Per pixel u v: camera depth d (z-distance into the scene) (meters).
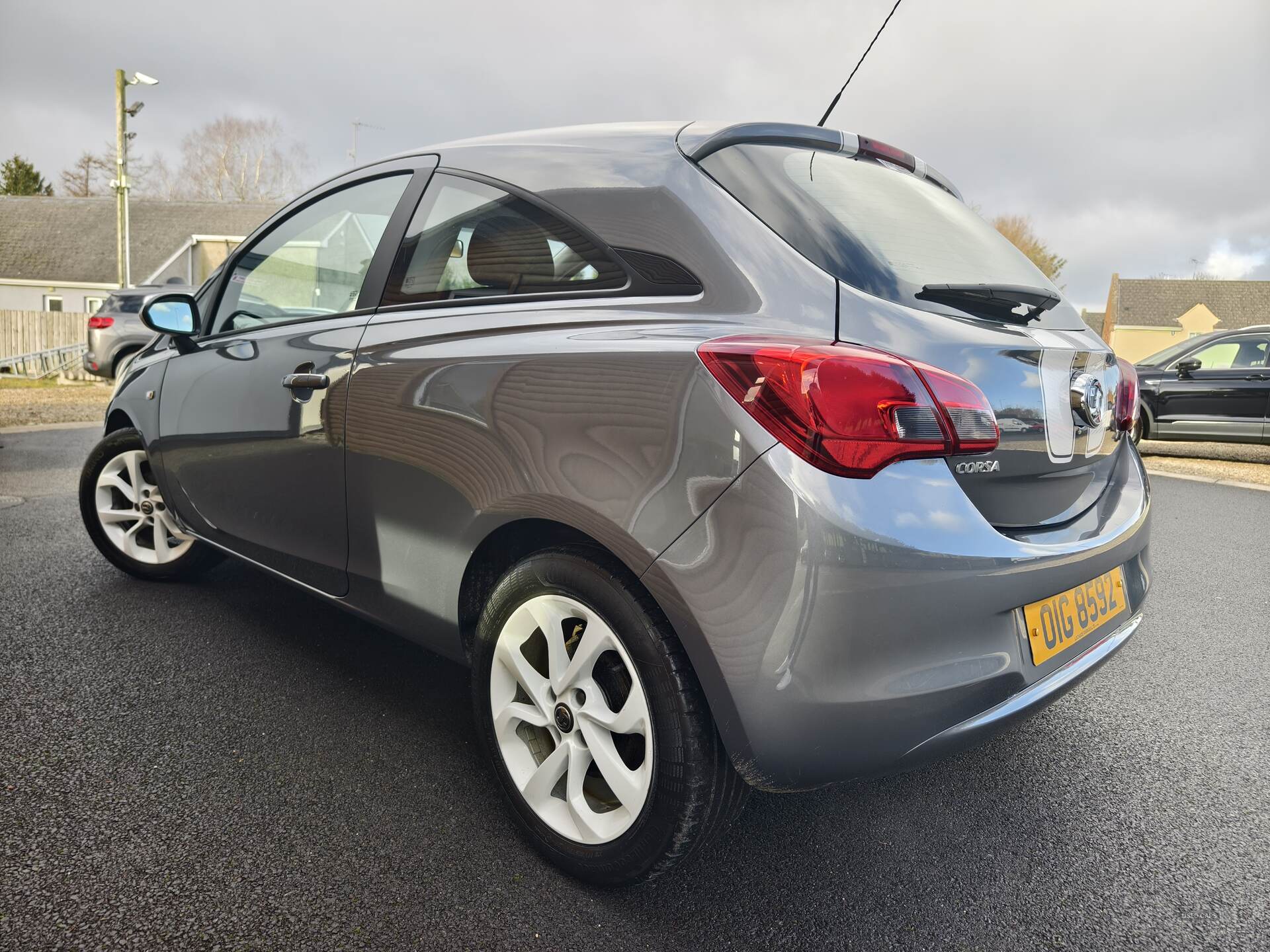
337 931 1.57
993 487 1.62
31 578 3.49
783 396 1.40
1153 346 51.75
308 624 3.10
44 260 36.28
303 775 2.10
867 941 1.62
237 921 1.58
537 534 1.90
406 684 2.64
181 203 38.84
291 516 2.43
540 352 1.74
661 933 1.61
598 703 1.68
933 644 1.47
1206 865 1.90
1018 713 1.60
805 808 2.10
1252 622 3.68
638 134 1.93
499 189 2.03
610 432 1.59
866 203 1.88
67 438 8.19
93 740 2.22
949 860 1.89
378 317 2.20
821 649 1.39
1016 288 1.85
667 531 1.49
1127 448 2.20
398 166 2.37
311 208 2.62
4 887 1.63
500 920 1.62
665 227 1.74
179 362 2.94
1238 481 8.23
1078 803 2.15
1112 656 1.89
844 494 1.39
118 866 1.72
